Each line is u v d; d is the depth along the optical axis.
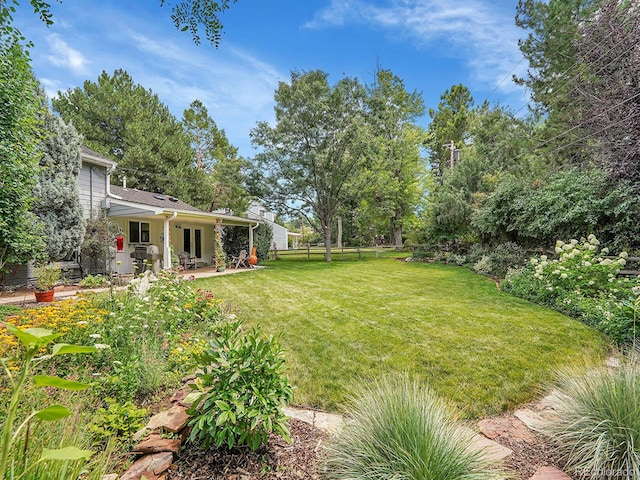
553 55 7.64
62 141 7.09
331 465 1.73
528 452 1.96
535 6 7.79
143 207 8.93
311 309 5.41
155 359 2.70
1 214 5.08
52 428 1.46
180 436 1.82
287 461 1.79
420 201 20.88
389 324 4.45
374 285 7.83
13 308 4.80
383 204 19.61
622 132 5.26
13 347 2.35
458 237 13.23
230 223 13.98
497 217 9.24
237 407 1.65
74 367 2.57
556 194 6.95
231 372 1.82
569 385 2.30
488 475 1.61
